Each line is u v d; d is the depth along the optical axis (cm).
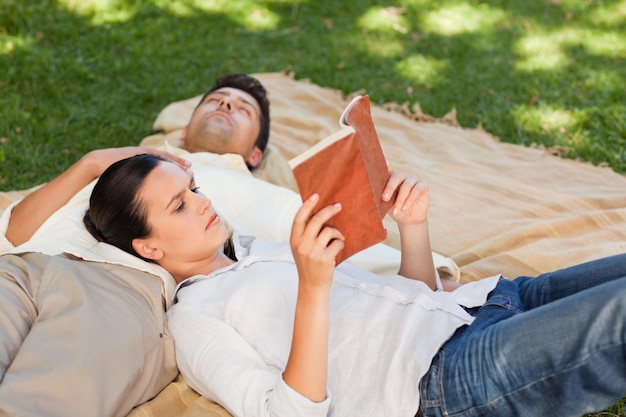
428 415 183
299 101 442
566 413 172
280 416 172
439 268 265
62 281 204
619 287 162
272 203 292
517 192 341
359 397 190
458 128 416
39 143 396
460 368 179
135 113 441
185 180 218
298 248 159
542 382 169
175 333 207
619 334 160
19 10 522
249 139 346
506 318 194
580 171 368
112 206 213
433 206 331
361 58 524
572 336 164
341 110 432
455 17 594
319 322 167
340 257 167
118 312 201
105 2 568
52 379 180
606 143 404
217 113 341
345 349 198
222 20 571
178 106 417
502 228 313
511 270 282
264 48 538
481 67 511
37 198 259
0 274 210
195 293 215
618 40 554
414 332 195
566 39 555
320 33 562
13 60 469
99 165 266
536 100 461
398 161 374
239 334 201
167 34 541
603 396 168
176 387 211
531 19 593
